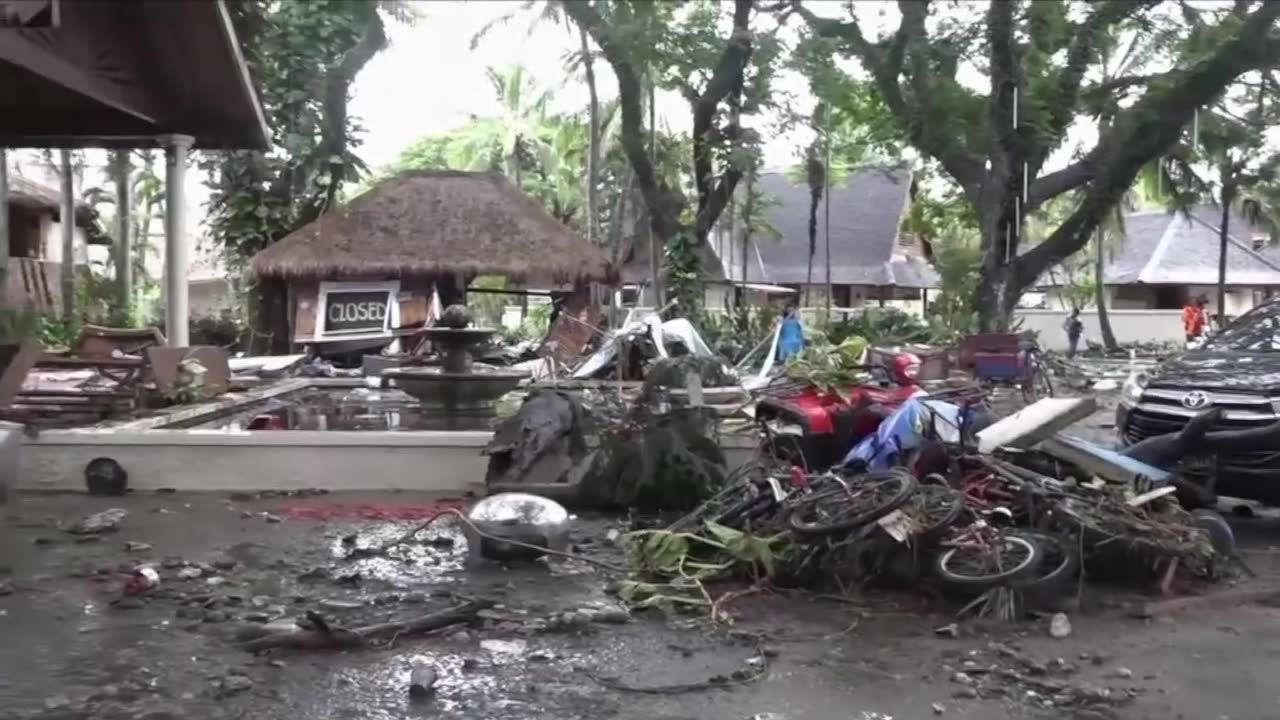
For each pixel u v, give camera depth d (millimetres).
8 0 7195
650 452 8789
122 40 11289
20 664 5137
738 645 5617
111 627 5730
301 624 5535
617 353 16562
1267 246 37000
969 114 21438
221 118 13078
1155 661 5426
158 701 4684
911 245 42781
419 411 12750
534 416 9367
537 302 33281
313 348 20734
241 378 16625
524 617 6012
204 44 11586
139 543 7637
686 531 7242
